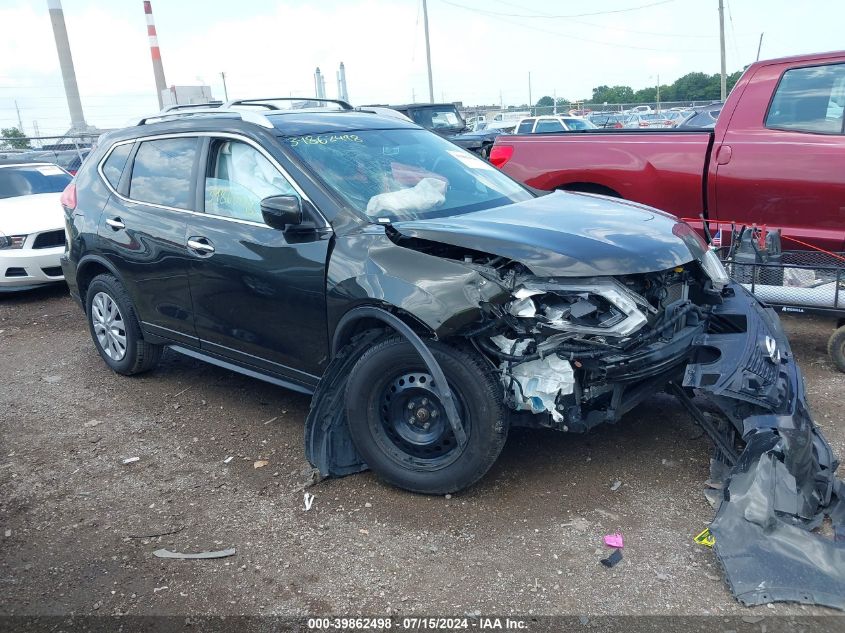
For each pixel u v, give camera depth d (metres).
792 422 3.33
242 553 3.39
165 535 3.56
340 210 3.94
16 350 6.67
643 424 4.43
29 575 3.30
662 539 3.33
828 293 4.95
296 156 4.18
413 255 3.60
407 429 3.72
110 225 5.20
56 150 21.39
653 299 3.73
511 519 3.53
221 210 4.50
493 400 3.45
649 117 32.31
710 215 6.05
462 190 4.51
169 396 5.31
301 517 3.66
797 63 5.65
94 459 4.40
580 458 4.07
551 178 6.72
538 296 3.45
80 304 5.88
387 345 3.62
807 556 2.90
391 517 3.60
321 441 3.85
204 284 4.53
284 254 4.03
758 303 4.27
